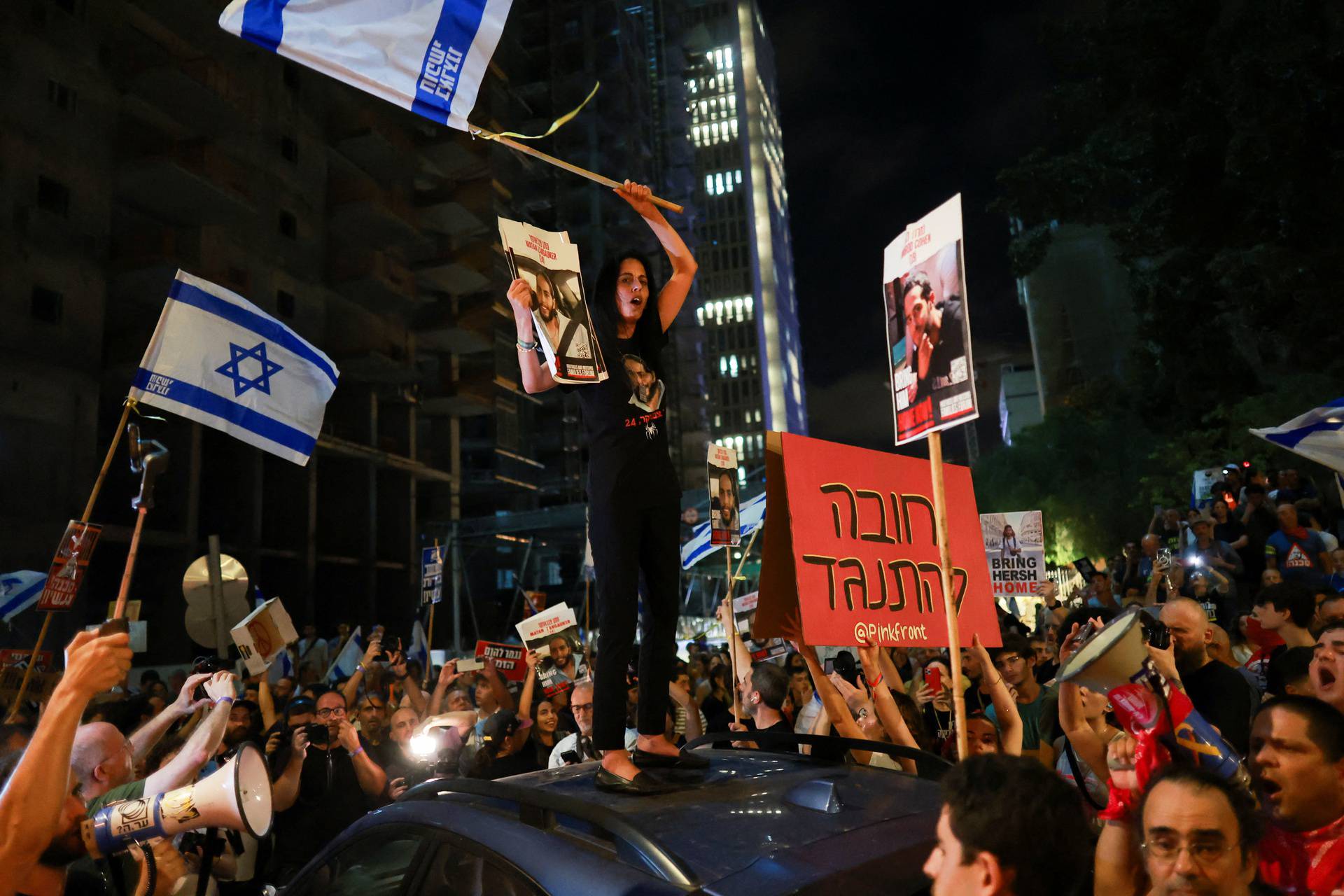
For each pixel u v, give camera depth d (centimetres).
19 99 2898
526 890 232
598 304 337
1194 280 2286
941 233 376
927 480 430
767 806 263
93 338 3072
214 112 3438
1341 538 1218
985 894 161
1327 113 1788
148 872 323
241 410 600
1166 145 2114
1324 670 346
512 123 7850
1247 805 206
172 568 3369
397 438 4853
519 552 6700
